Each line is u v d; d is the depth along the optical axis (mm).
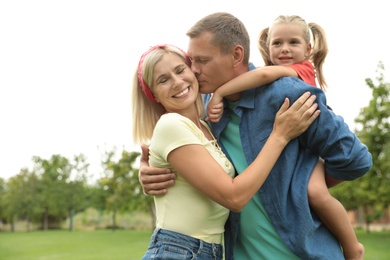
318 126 3010
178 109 3182
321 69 3920
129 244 29234
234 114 3279
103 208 47844
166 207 3117
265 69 3156
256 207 3141
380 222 51594
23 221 64250
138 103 3387
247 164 3158
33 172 58500
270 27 4090
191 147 2961
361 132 29234
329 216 3029
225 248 3307
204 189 2922
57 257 22578
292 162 3043
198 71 3195
